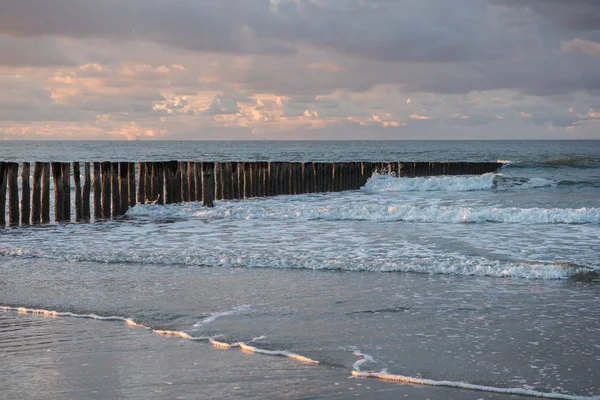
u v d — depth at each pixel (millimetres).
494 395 4977
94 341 6469
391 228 15469
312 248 12469
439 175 38219
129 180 19859
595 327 6812
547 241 13188
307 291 8625
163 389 5113
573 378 5312
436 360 5766
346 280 9344
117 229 16000
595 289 8641
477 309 7605
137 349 6180
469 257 11266
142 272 10156
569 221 16250
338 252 11930
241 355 5965
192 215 18875
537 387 5125
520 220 16531
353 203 22766
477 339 6398
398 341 6344
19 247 12938
